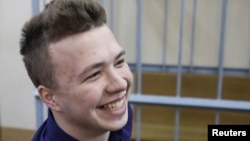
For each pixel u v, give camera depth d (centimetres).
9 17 205
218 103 128
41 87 61
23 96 219
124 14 216
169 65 219
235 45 206
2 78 219
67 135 62
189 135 178
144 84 217
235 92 204
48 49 57
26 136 222
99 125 58
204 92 208
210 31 208
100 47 56
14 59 213
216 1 202
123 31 218
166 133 184
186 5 206
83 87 55
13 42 209
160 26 214
